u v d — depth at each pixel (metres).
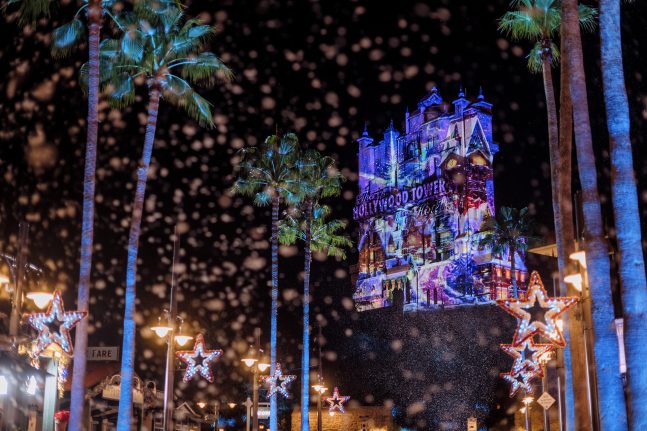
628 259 11.29
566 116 18.52
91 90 19.64
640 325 10.98
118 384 33.22
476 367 71.69
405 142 167.62
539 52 23.22
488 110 151.12
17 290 23.11
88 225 19.08
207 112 24.41
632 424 10.72
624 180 11.56
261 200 44.25
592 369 18.73
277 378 39.22
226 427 59.47
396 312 84.06
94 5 19.84
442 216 149.50
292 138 43.44
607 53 11.99
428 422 69.19
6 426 22.66
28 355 24.16
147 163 22.42
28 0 19.91
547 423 28.64
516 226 77.88
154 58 23.22
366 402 72.12
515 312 14.23
